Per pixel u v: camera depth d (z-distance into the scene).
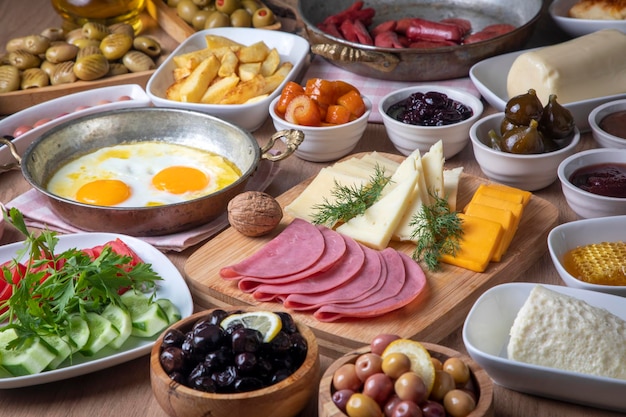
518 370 0.73
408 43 1.26
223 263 0.89
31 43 1.23
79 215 0.92
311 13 1.32
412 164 0.95
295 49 1.24
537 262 0.92
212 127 1.04
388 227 0.90
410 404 0.66
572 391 0.73
